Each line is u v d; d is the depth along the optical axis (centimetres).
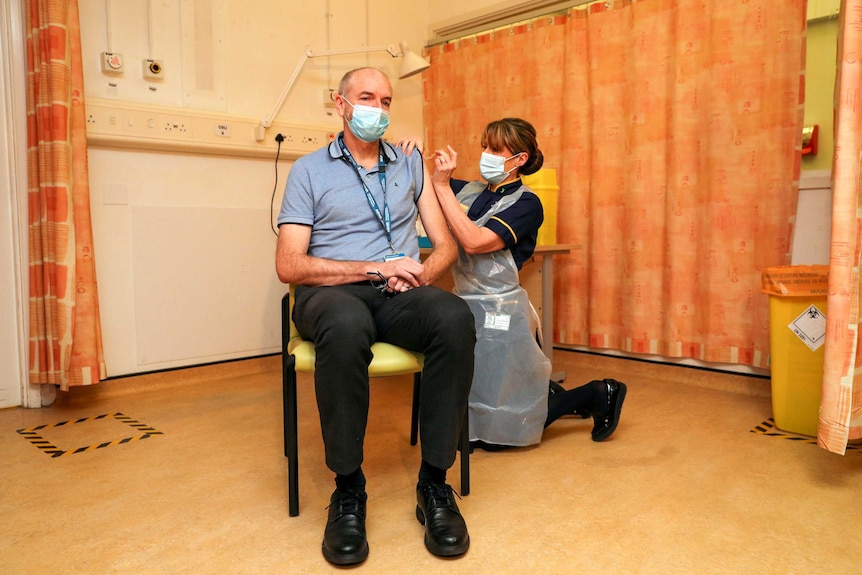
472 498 162
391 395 271
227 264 312
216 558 134
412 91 382
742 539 139
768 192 253
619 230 302
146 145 278
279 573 128
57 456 198
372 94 163
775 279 214
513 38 335
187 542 141
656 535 142
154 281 289
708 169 267
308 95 335
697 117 270
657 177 285
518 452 198
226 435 219
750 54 253
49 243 244
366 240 166
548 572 126
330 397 131
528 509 156
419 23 381
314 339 138
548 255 279
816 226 246
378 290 157
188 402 265
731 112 259
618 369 310
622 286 301
